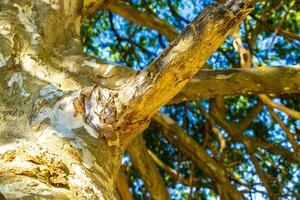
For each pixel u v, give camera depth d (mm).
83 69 2939
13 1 3078
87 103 2436
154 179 5066
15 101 2488
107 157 2344
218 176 5352
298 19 6973
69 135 2314
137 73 2355
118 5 5664
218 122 6004
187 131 6938
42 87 2619
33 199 1700
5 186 1765
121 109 2350
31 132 2311
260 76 3273
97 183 2125
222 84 3268
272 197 5715
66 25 3303
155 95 2283
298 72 3258
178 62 2197
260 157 6609
